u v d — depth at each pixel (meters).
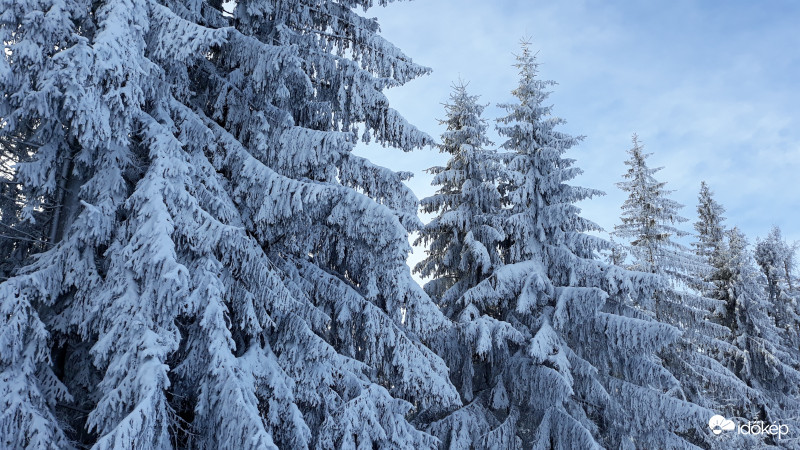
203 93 8.64
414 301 9.01
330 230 8.92
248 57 8.40
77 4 5.91
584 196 16.12
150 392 4.84
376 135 10.32
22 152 7.20
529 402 13.54
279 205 7.03
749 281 24.78
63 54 5.15
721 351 22.31
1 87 5.24
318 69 9.77
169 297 5.41
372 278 9.05
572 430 12.59
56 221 6.47
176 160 6.02
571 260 15.29
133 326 5.18
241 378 5.85
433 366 9.48
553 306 15.11
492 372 14.99
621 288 14.51
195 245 6.04
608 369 15.64
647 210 21.66
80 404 6.07
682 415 13.69
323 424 7.17
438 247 17.55
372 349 8.61
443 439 12.89
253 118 8.45
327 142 7.75
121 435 4.48
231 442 5.36
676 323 18.98
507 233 16.19
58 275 5.69
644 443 14.65
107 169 6.17
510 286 14.51
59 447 5.03
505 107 17.38
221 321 5.75
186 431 5.83
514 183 16.27
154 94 6.52
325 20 10.62
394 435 7.58
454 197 17.34
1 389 4.79
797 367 27.39
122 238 5.82
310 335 7.20
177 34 6.45
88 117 5.31
